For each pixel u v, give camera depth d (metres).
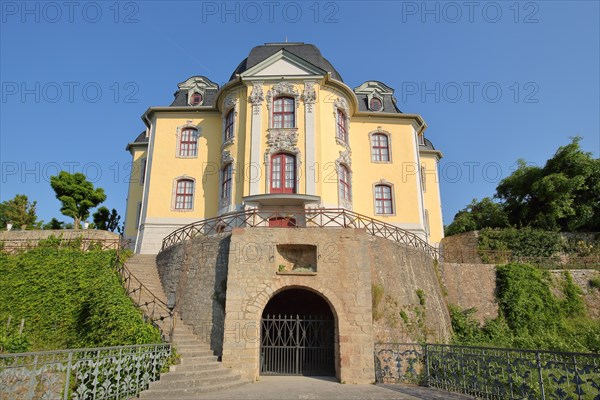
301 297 18.11
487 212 36.16
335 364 13.93
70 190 30.05
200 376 11.91
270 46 24.42
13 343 14.86
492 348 9.45
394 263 16.97
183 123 25.11
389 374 13.44
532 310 20.12
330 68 24.31
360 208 23.88
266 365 15.24
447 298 20.20
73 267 18.23
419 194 24.39
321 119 22.23
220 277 15.41
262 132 21.84
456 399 10.01
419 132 27.16
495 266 21.44
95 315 14.07
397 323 15.65
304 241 14.77
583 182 26.50
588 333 19.30
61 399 7.94
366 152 24.92
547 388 8.62
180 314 15.91
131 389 9.99
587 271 22.03
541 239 25.38
